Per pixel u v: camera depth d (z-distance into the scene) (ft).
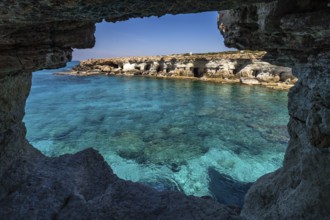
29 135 90.33
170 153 74.49
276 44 25.39
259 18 23.15
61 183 24.86
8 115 26.78
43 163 28.86
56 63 25.75
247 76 203.62
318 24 17.38
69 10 14.46
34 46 22.09
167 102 148.15
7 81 25.31
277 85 184.44
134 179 59.36
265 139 84.89
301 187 24.58
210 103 142.10
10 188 24.09
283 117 110.42
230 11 27.45
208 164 67.05
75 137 88.99
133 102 149.69
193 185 56.80
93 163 30.42
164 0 14.79
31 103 145.48
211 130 95.81
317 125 22.97
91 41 25.18
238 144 80.84
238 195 52.90
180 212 21.56
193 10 17.22
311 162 23.73
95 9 14.93
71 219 20.86
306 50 23.12
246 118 110.32
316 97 23.24
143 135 90.99
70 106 138.82
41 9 14.03
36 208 21.45
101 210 21.83
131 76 275.18
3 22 15.88
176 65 255.09
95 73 300.20
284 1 18.79
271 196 30.55
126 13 16.65
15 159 27.45
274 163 67.26
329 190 21.83
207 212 21.39
